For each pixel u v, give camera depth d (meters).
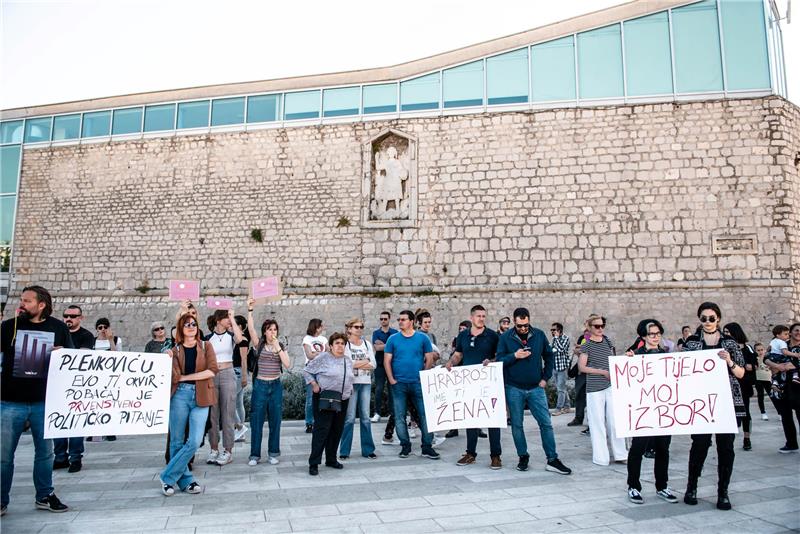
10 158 18.53
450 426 6.80
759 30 13.91
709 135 13.80
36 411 4.92
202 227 16.64
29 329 5.05
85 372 5.33
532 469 6.63
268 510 4.98
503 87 15.23
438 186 15.19
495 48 15.31
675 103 14.05
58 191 17.97
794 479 6.04
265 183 16.41
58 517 4.76
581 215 14.21
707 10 14.19
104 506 5.11
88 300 17.06
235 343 8.63
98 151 17.89
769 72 13.73
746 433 7.59
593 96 14.57
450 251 14.84
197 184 16.91
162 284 16.64
